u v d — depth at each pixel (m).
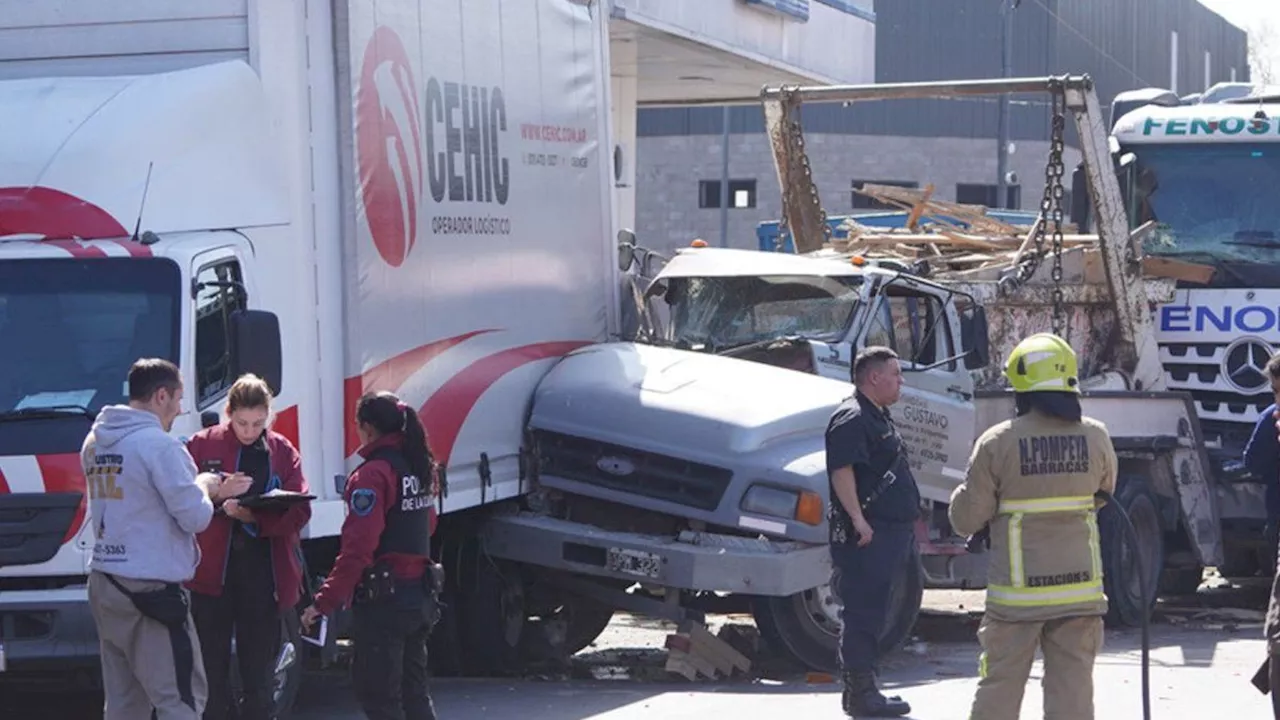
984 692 9.44
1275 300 19.58
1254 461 13.47
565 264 15.91
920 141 61.06
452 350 13.93
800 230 20.88
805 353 15.43
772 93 20.33
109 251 11.17
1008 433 9.34
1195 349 19.98
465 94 14.23
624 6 22.34
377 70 12.95
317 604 9.90
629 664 16.16
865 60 32.41
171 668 9.66
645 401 14.64
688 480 14.29
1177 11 73.38
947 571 16.53
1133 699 12.76
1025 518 9.30
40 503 10.80
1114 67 66.31
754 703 12.82
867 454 11.82
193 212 11.58
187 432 11.03
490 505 15.09
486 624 15.09
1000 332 17.95
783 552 13.91
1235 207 19.97
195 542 9.84
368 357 12.76
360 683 10.11
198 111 11.68
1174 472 18.72
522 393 15.05
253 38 12.28
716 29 25.44
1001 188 52.06
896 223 33.06
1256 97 21.28
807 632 14.41
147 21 12.47
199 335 11.23
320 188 12.55
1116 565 17.45
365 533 9.86
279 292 12.16
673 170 61.47
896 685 13.93
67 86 11.86
